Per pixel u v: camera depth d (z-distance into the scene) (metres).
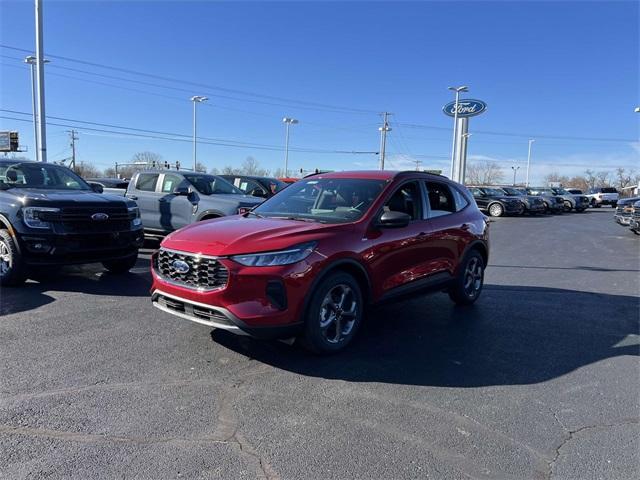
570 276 8.93
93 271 7.94
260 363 4.18
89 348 4.40
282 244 3.97
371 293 4.64
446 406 3.50
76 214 6.54
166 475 2.60
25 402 3.36
